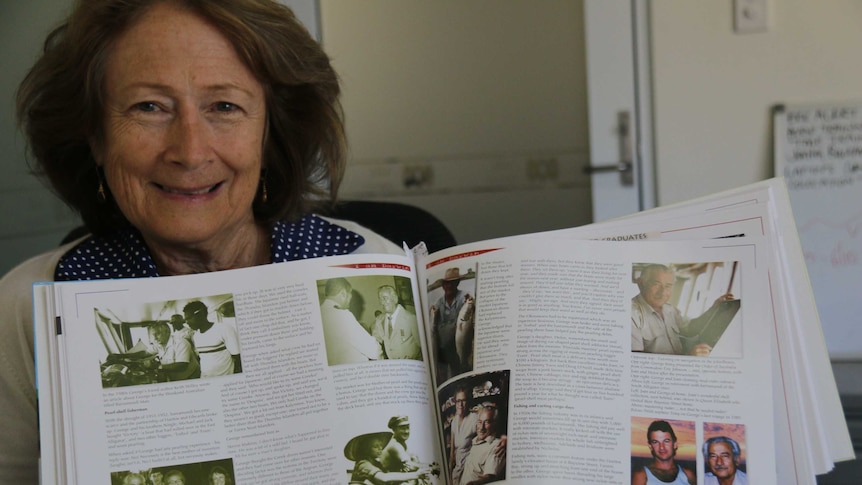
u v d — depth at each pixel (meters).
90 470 0.71
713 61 2.34
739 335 0.75
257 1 0.97
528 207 3.00
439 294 0.81
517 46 2.95
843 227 2.30
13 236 2.28
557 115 2.94
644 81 2.41
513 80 2.96
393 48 3.08
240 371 0.75
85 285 0.75
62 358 0.73
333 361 0.77
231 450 0.74
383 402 0.77
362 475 0.75
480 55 3.00
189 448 0.73
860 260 2.30
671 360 0.75
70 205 1.09
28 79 1.00
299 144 1.11
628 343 0.76
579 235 0.81
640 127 2.42
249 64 0.97
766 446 0.72
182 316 0.76
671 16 2.36
